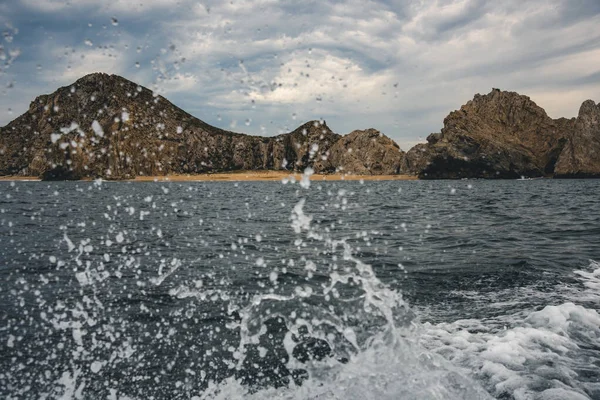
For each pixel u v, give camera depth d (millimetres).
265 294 4609
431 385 2629
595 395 2426
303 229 9719
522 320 3713
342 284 5008
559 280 5090
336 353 3160
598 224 10102
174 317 3895
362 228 9820
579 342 3193
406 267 5844
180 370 2920
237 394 2617
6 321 3801
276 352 3182
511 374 2707
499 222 10797
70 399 2584
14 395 2623
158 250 7234
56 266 5996
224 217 12312
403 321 3789
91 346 3289
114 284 5016
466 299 4406
